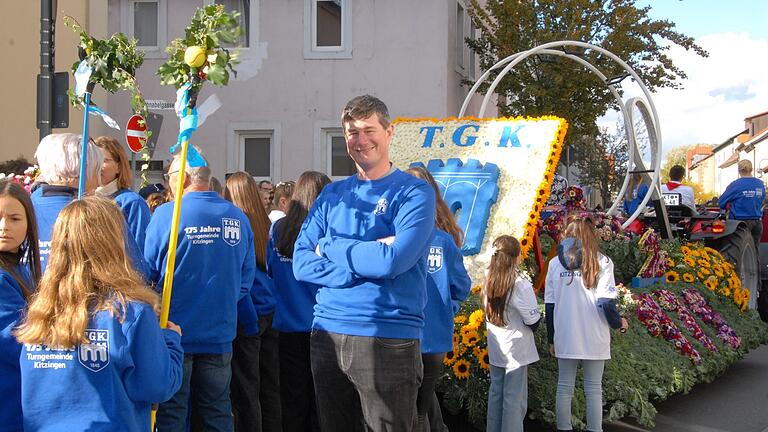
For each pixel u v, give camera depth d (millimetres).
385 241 3541
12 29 11461
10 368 3127
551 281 6004
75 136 4195
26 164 6121
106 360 2930
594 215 9523
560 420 5945
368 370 3508
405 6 16250
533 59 16969
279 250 5352
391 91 16328
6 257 3283
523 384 5676
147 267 4508
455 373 6246
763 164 59344
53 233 3000
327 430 3723
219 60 3590
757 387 8531
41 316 2912
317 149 16469
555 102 16719
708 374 8109
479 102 19938
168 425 4387
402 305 3559
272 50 16500
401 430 3568
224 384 4605
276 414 5551
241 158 16812
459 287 5164
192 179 4625
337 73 16422
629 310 7637
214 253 4527
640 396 6660
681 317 8422
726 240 11820
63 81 7879
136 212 4727
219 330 4531
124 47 4441
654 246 9375
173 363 3178
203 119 3688
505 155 8375
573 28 16484
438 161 8602
